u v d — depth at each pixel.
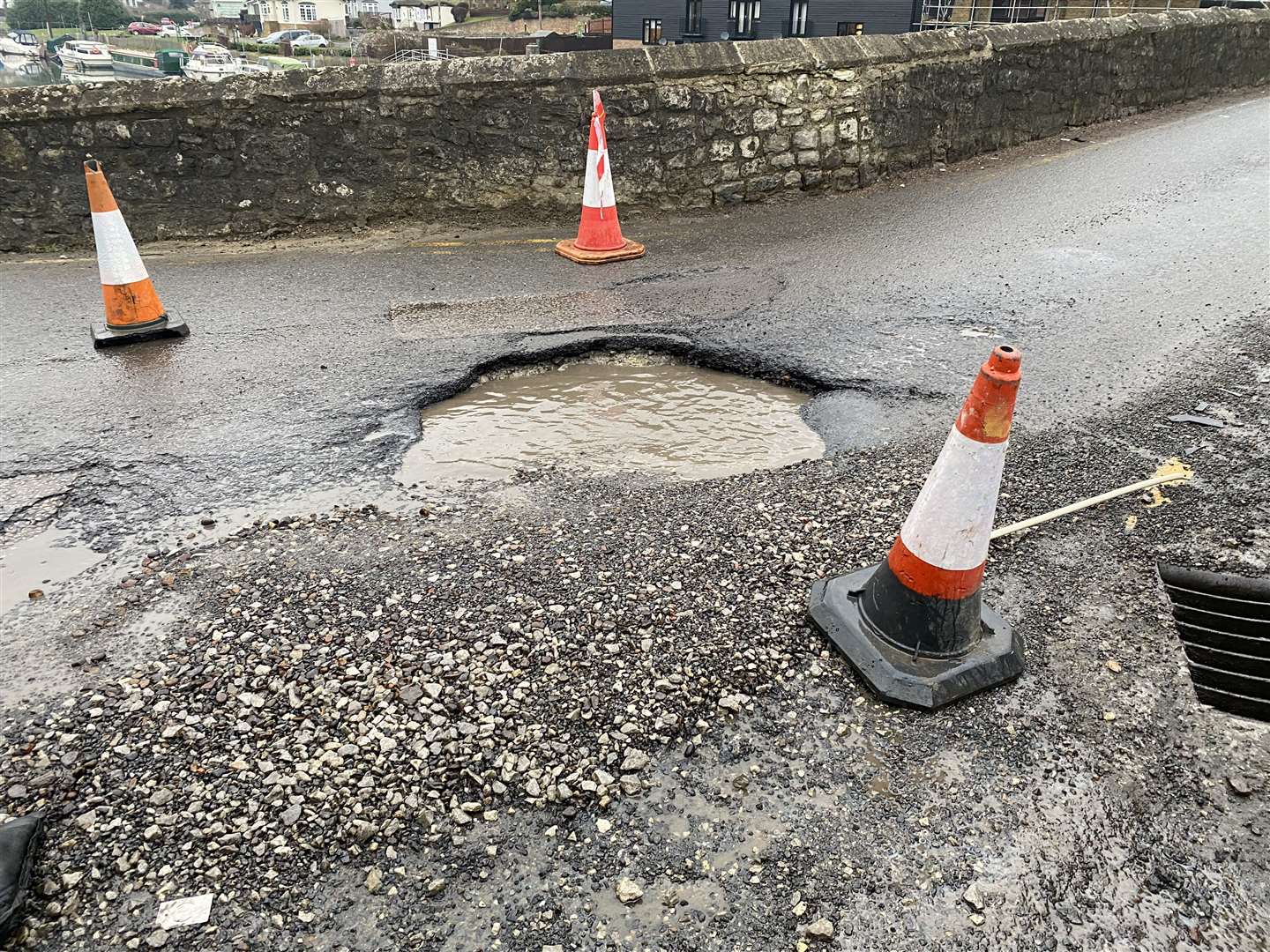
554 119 7.09
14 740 2.24
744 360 4.58
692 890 1.89
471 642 2.57
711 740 2.26
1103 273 5.78
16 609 2.75
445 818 2.04
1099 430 3.77
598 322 5.11
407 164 7.16
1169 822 2.05
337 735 2.25
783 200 7.95
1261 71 14.22
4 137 6.62
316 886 1.90
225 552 3.03
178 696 2.38
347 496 3.38
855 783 2.15
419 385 4.33
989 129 9.41
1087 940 1.80
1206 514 3.17
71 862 1.94
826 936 1.80
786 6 30.64
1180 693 2.40
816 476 3.48
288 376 4.48
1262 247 6.10
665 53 7.16
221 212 7.05
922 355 4.60
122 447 3.78
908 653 2.45
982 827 2.04
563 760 2.19
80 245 7.05
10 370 4.62
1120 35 10.59
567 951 1.77
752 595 2.77
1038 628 2.65
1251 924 1.84
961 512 2.31
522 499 3.35
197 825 2.02
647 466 3.61
